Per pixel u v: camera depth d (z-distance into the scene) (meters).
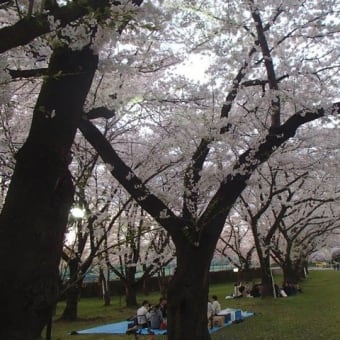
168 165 11.87
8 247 3.25
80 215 5.64
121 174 7.93
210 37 9.03
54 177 3.48
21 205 3.36
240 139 10.80
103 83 7.63
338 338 10.76
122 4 3.41
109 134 11.62
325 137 14.14
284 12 9.37
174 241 8.23
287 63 10.00
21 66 5.25
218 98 10.39
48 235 3.38
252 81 9.63
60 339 12.23
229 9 8.63
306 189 21.08
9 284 3.16
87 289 32.25
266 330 12.66
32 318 3.19
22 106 8.62
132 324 14.05
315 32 9.78
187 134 11.02
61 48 3.63
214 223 8.15
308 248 33.06
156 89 10.27
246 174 8.26
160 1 4.32
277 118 8.65
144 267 22.98
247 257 29.30
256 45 9.30
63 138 3.58
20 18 2.95
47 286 3.30
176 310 7.93
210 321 13.58
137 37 6.67
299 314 15.61
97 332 13.88
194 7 8.09
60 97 3.59
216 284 42.75
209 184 10.99
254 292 23.69
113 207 14.48
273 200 20.56
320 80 9.91
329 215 26.42
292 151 14.82
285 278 25.92
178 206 12.20
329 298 20.55
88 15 3.06
